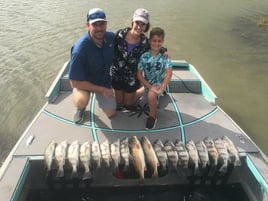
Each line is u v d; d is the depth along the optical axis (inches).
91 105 100.0
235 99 140.7
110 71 93.7
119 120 94.3
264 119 127.3
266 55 186.4
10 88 136.3
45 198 84.3
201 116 98.6
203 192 88.0
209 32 213.6
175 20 228.7
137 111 98.5
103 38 85.9
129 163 81.2
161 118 96.3
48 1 249.4
